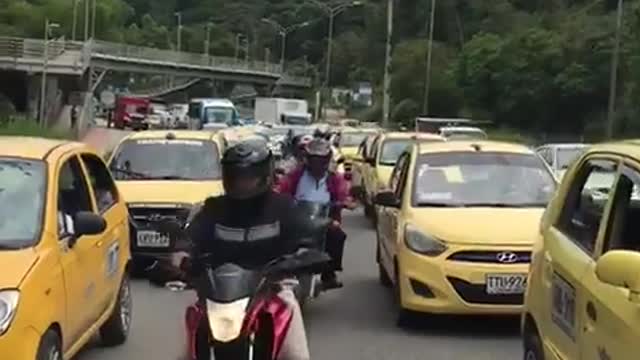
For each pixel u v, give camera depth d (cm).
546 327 608
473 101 8569
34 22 13050
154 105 10594
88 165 865
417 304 948
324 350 898
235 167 555
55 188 725
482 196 1060
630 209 534
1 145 780
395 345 920
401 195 1090
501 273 923
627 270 443
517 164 1109
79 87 9575
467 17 10556
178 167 1412
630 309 449
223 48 13762
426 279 942
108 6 13800
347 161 2375
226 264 545
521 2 10281
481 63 8525
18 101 9250
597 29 7856
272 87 13450
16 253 654
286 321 541
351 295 1187
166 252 1236
